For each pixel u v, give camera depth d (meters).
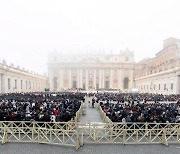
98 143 11.07
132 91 75.00
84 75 107.69
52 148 10.16
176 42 63.09
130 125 12.85
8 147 10.27
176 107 19.33
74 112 16.61
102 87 107.00
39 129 11.12
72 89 89.44
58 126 12.11
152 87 66.44
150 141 11.12
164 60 67.88
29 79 73.19
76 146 10.01
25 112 15.26
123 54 109.81
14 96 35.25
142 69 102.94
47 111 15.24
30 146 10.46
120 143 11.05
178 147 10.53
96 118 19.81
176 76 45.50
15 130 11.55
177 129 11.34
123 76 108.00
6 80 50.72
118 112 15.95
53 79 110.50
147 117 13.47
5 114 13.84
